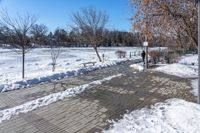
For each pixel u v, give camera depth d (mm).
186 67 13094
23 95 7980
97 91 8016
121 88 8438
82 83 10070
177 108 5477
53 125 5098
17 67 18500
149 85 8930
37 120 5414
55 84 9859
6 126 5090
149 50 20812
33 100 7215
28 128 4961
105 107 6230
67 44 55750
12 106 6676
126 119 5301
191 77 10680
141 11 7184
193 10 6480
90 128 4883
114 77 10836
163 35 7383
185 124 4590
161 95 7348
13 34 12648
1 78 12211
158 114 5453
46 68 17422
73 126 5016
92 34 21922
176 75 11305
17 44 12852
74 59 26625
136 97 7164
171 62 18766
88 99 7035
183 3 6555
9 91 8609
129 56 30375
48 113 5863
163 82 9508
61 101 6875
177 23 6797
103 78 11391
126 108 6102
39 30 19234
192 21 6590
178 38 7746
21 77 12195
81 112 5875
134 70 14562
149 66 16062
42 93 8242
